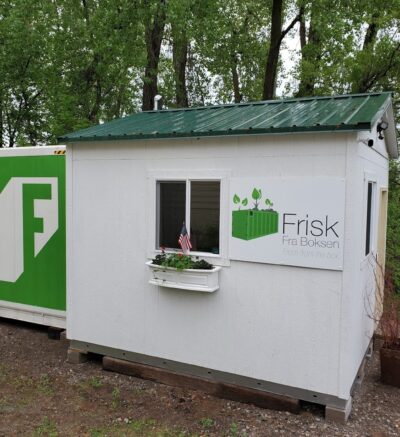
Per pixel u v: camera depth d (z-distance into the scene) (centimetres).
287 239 421
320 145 404
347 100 530
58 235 646
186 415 437
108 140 501
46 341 661
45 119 1738
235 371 461
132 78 1730
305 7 1373
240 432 405
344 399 410
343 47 1438
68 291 564
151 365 514
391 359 512
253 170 437
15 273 695
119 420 430
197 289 451
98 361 574
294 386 431
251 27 1852
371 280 543
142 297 511
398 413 447
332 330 409
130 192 511
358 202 407
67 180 554
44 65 1600
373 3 1311
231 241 451
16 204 684
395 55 1346
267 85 1505
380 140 552
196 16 1409
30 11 1495
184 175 472
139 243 508
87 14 1599
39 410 450
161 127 512
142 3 1388
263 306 440
